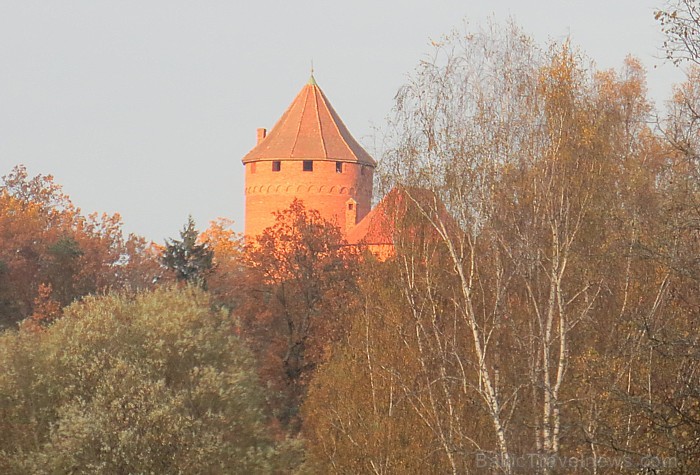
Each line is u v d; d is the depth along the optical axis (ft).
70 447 399.85
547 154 411.13
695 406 290.97
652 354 325.62
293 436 604.90
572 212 404.98
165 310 463.01
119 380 423.23
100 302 469.98
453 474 390.83
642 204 379.96
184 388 444.14
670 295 361.92
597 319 396.78
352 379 463.83
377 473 429.79
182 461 405.80
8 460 413.18
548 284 414.21
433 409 414.21
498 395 400.88
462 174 424.87
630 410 312.29
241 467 426.10
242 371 459.32
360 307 485.56
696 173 290.56
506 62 431.02
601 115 422.00
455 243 431.02
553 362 407.23
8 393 431.84
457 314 433.07
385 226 454.81
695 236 291.38
